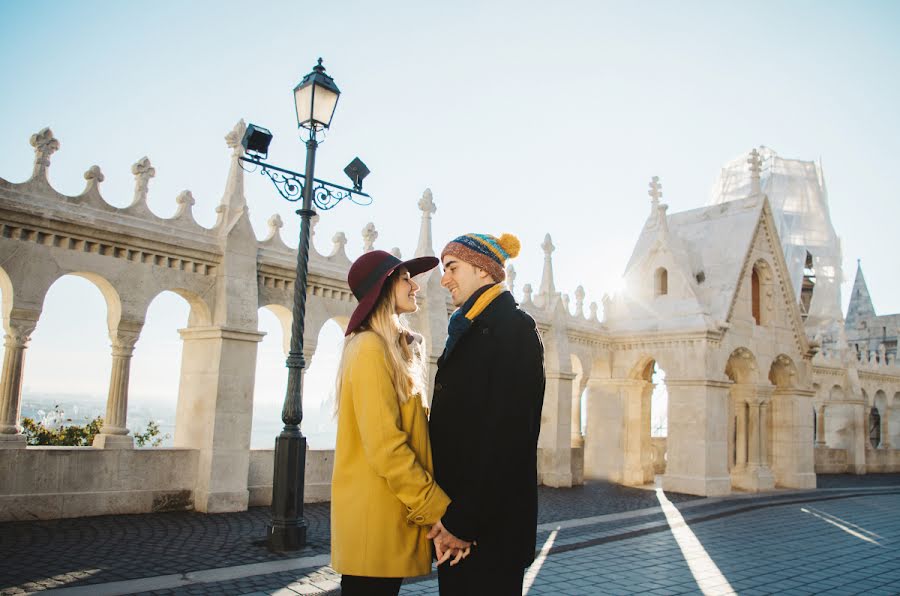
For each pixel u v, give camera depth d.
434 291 16.09
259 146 9.23
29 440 15.73
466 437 3.38
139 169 11.55
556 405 18.67
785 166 33.38
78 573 6.95
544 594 7.27
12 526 9.25
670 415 19.17
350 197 10.25
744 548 10.45
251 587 6.72
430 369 15.41
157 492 11.21
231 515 11.18
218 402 11.67
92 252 10.80
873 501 18.19
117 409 11.05
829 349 32.72
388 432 3.18
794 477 21.27
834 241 33.00
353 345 3.44
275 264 13.00
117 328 11.09
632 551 9.91
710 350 18.94
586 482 20.22
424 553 3.39
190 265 11.98
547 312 19.20
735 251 20.44
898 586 8.10
